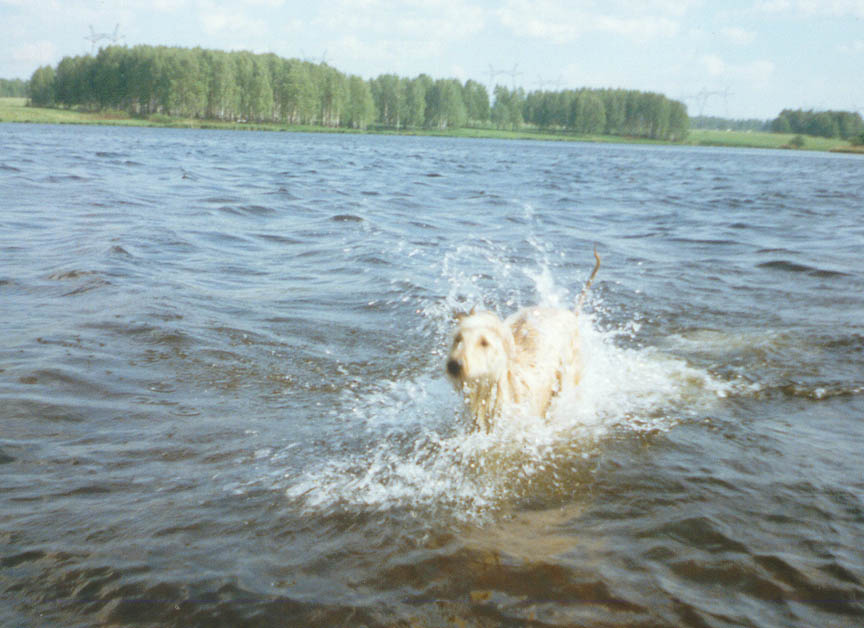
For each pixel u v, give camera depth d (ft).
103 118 420.36
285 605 9.62
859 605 9.73
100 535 11.07
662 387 19.33
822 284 31.71
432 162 131.64
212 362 19.65
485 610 9.64
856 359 21.44
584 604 9.78
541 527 11.93
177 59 449.48
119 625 9.11
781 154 350.43
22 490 12.33
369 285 29.19
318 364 20.17
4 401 15.94
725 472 14.03
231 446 14.69
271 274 30.81
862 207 67.10
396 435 15.65
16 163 79.15
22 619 9.11
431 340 22.68
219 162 103.55
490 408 15.12
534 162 152.56
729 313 26.89
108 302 24.41
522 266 34.37
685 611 9.63
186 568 10.34
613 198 71.26
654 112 653.71
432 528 11.81
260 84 472.03
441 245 38.78
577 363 18.71
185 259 32.71
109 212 45.42
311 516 12.04
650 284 31.48
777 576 10.41
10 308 23.31
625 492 13.21
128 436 14.83
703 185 96.58
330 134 427.74
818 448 15.25
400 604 9.74
